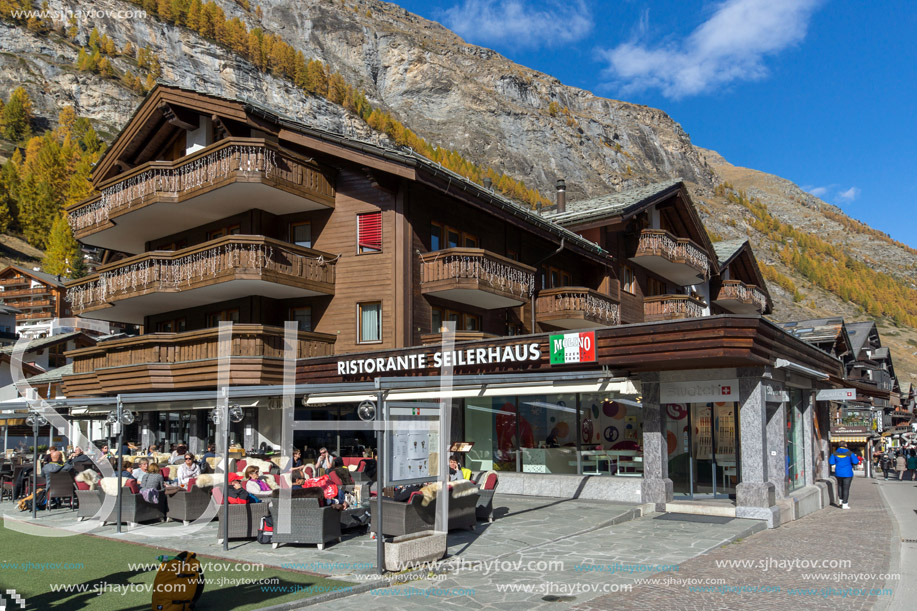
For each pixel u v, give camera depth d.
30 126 149.88
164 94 23.55
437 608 8.26
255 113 21.44
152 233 26.11
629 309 31.09
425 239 22.33
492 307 24.84
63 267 93.81
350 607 8.34
